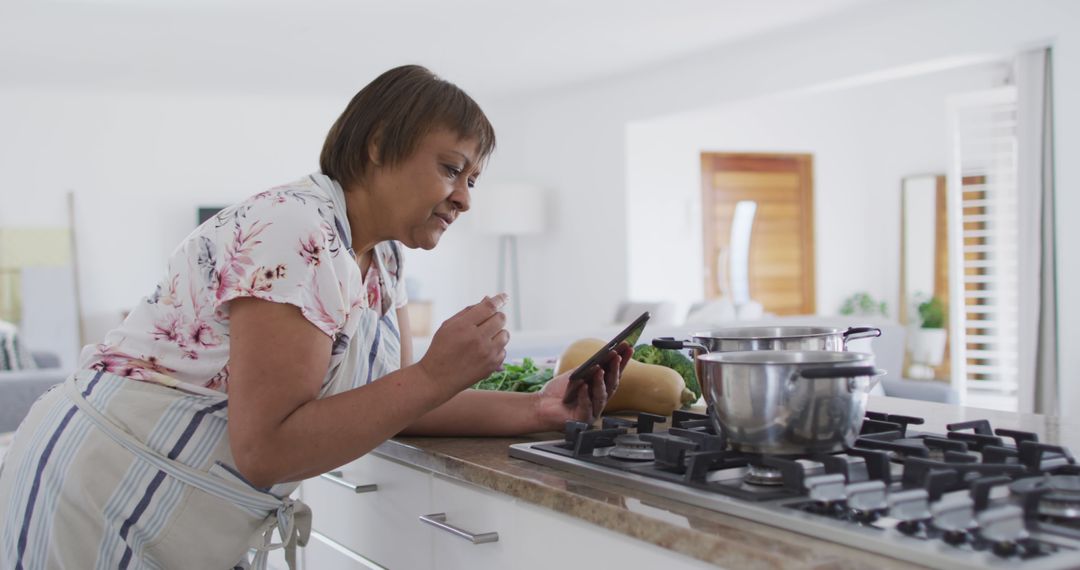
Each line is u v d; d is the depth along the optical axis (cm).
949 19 514
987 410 152
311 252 108
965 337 561
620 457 110
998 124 544
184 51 604
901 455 101
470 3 513
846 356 100
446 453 125
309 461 106
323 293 109
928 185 849
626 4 522
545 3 516
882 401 164
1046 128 484
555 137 806
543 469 112
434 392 110
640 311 656
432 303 838
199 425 117
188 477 117
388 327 140
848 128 859
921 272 855
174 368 118
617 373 135
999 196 570
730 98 640
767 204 828
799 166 844
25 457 122
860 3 530
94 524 117
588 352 158
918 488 88
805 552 75
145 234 757
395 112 117
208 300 114
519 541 108
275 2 500
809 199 849
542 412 136
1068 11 463
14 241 709
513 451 121
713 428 116
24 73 655
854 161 862
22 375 509
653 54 649
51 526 117
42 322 717
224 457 119
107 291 743
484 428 137
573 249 791
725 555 79
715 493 91
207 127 780
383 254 145
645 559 89
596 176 763
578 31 580
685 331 398
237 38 575
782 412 93
